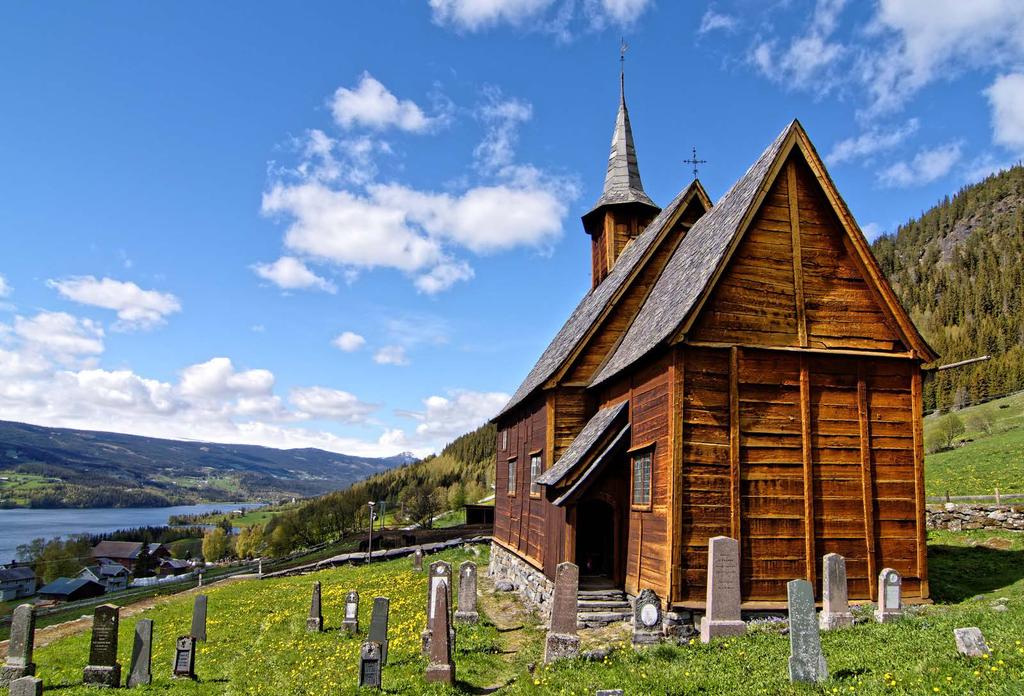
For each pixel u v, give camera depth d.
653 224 28.78
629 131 34.69
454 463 165.00
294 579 39.19
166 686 16.72
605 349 24.06
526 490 26.31
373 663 14.14
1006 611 12.92
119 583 106.12
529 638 18.31
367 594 28.77
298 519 119.75
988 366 96.62
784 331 17.09
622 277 25.41
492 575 32.00
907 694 9.04
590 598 18.62
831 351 17.08
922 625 12.75
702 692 10.64
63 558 116.44
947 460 55.62
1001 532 24.81
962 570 19.91
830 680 10.23
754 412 16.58
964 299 148.62
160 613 29.86
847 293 17.64
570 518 19.36
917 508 17.00
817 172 17.64
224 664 19.16
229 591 35.81
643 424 18.44
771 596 15.84
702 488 16.03
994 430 68.12
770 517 16.20
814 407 16.95
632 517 18.78
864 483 16.78
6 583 102.88
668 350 16.80
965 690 8.73
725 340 16.70
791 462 16.55
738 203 18.73
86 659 20.98
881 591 14.83
